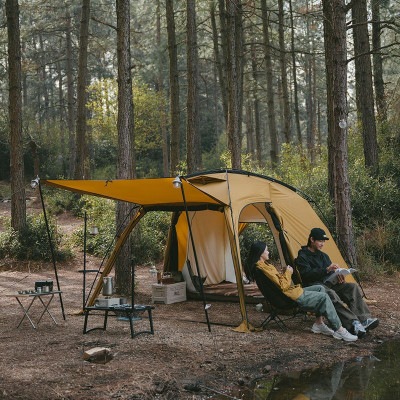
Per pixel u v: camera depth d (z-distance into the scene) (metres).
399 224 14.12
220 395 5.00
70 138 29.42
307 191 16.33
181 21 25.41
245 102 33.66
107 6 36.66
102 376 5.32
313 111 39.34
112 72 45.41
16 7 16.08
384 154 17.72
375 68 19.28
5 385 5.00
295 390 5.14
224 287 10.16
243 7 19.61
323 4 14.15
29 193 27.80
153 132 32.06
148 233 16.61
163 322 7.98
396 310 8.84
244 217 11.01
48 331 7.36
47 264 15.51
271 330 7.48
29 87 51.41
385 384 5.28
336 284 7.55
